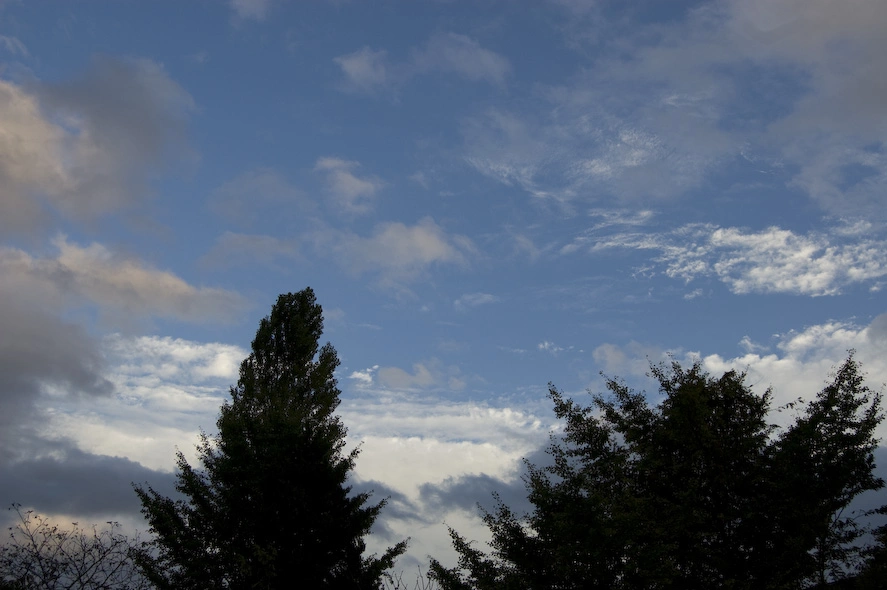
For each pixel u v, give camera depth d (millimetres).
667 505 18609
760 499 18375
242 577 20641
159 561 20719
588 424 19984
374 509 23844
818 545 18344
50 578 19016
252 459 23000
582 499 17875
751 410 20516
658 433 20031
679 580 18016
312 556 21797
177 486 22703
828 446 18984
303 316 31469
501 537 18500
